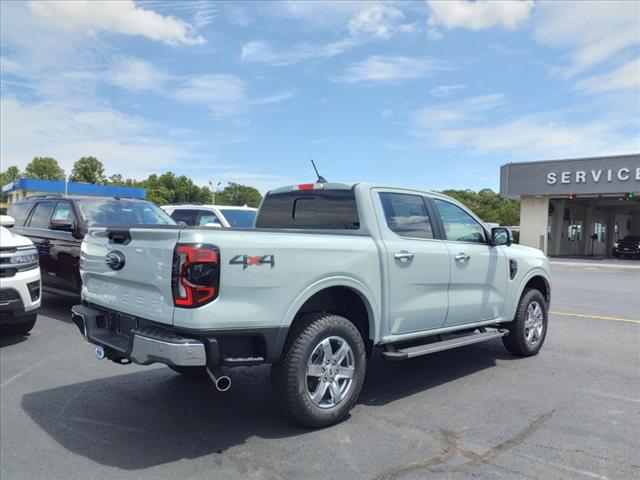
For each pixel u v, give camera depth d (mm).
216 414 4445
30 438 3957
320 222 5070
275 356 3822
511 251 6219
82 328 4473
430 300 5055
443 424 4254
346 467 3512
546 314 6734
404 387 5230
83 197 8875
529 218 30688
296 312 3922
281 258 3846
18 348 6543
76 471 3447
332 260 4176
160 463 3562
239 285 3631
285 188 5516
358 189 4785
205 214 12406
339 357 4223
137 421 4289
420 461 3604
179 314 3537
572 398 4902
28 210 9602
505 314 6086
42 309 9102
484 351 6773
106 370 5684
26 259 6633
